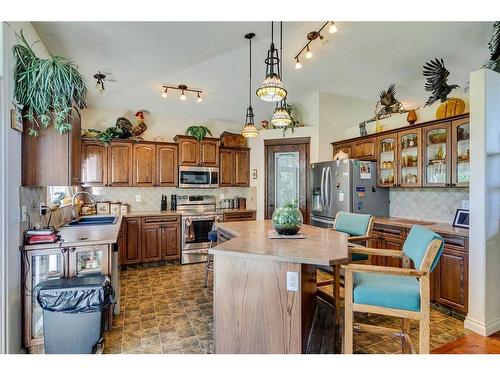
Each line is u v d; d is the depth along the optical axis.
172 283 3.69
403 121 3.94
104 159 4.40
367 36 3.54
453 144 3.03
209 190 5.50
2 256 1.83
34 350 2.13
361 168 4.02
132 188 4.88
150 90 4.52
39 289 1.95
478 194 2.46
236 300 1.84
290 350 1.71
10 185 1.92
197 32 2.59
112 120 4.79
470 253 2.52
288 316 1.71
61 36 2.43
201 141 5.05
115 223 3.46
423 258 1.66
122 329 2.47
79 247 2.26
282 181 5.32
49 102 2.10
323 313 2.75
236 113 5.39
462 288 2.64
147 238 4.43
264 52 3.76
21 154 2.12
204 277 3.94
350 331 1.75
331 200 4.27
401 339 2.15
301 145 5.13
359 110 5.29
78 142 2.79
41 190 2.63
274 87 2.24
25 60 2.04
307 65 4.19
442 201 3.52
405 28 3.38
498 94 2.53
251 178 5.60
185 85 4.48
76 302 1.97
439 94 3.31
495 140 2.50
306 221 5.05
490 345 2.22
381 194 4.16
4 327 1.84
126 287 3.53
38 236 2.15
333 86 4.80
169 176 4.84
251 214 5.32
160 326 2.53
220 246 1.96
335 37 3.56
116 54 2.81
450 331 2.45
